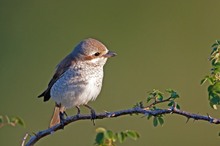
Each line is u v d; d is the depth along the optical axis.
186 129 19.25
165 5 22.97
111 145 8.04
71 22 22.22
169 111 9.12
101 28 22.55
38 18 21.89
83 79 11.63
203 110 20.52
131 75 21.17
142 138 18.69
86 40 11.91
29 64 20.88
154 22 22.75
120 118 18.41
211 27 22.47
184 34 22.36
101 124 18.20
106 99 20.20
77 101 11.75
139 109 9.25
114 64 21.38
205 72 21.34
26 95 20.08
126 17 22.89
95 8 22.92
